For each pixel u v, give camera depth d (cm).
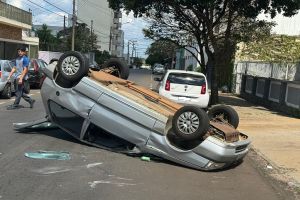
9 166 834
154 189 752
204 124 885
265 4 2595
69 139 1108
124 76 1262
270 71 2791
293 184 872
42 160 895
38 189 706
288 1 2509
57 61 1071
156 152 939
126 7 2752
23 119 1437
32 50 5397
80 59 992
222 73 3678
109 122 969
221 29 3597
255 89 2855
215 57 2630
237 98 3206
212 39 2636
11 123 1337
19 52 1714
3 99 2077
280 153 1173
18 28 4747
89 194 696
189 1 2488
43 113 1611
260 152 1173
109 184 761
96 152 991
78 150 999
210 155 895
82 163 891
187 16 2886
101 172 834
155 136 937
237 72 3697
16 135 1136
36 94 2461
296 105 2069
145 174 845
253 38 2952
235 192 782
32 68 2697
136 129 950
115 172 841
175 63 9594
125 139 962
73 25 5747
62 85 1025
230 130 967
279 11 2595
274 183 879
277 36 3572
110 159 938
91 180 777
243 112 2170
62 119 1062
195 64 6216
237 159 970
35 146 1016
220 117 1123
